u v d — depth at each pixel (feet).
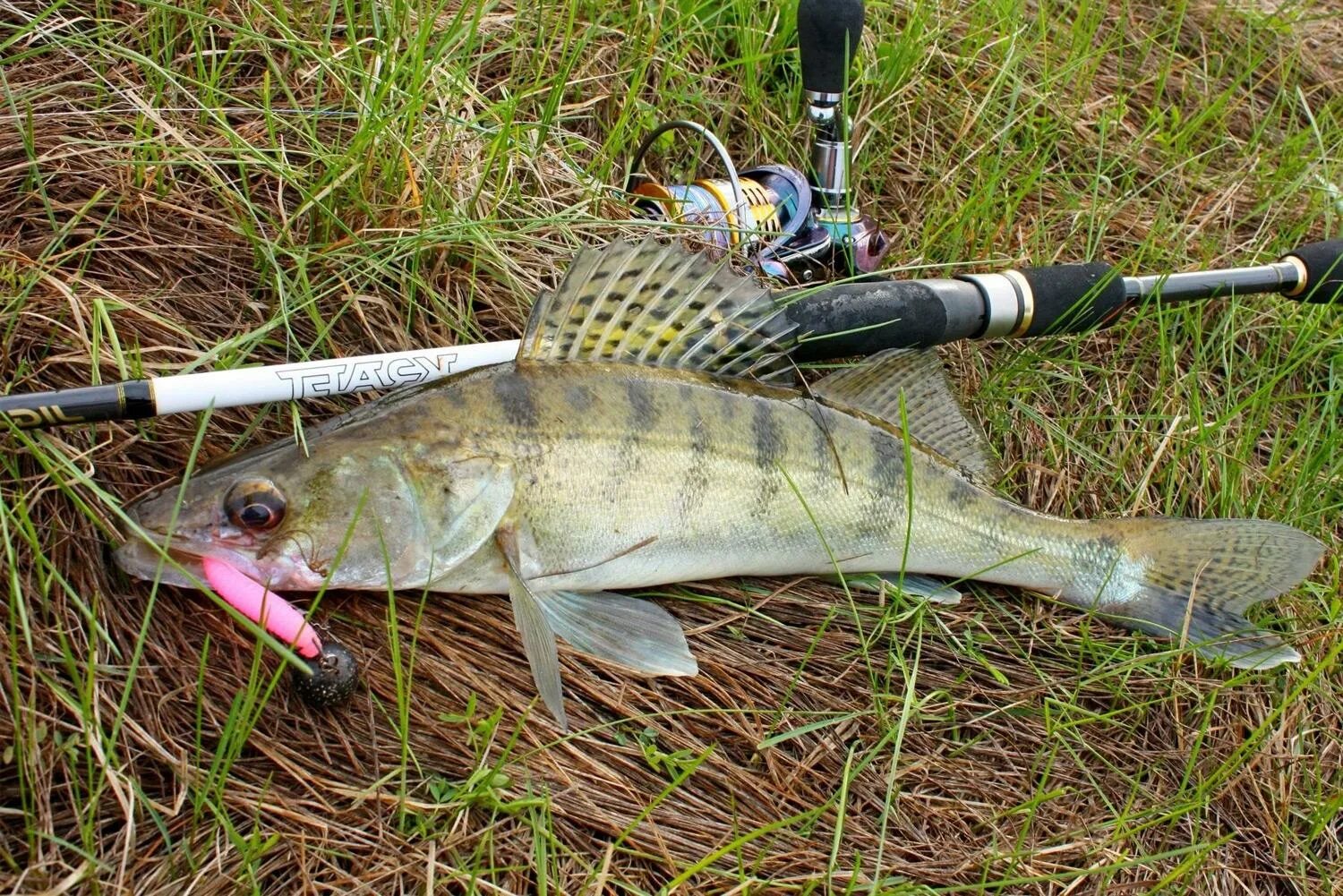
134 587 1.78
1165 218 2.63
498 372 1.86
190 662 1.76
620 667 1.90
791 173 2.29
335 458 1.78
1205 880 1.94
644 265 1.89
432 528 1.81
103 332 1.90
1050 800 1.95
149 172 2.05
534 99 2.38
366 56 2.28
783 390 1.99
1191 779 2.02
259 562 1.76
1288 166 2.72
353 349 2.03
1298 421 2.44
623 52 2.47
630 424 1.89
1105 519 2.09
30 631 1.70
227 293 2.00
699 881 1.77
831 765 1.91
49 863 1.62
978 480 2.07
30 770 1.65
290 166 2.08
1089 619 2.08
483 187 2.18
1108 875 1.89
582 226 2.19
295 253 2.00
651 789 1.83
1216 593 2.08
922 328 2.06
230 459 1.79
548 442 1.85
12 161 2.01
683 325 1.94
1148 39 2.84
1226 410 2.42
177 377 1.76
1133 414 2.36
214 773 1.66
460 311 2.09
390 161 2.11
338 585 1.80
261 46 2.21
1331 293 2.29
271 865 1.69
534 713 1.84
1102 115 2.69
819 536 1.96
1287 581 2.07
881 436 2.02
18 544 1.75
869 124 2.54
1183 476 2.31
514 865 1.74
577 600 1.90
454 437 1.82
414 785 1.76
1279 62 2.94
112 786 1.66
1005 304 2.11
